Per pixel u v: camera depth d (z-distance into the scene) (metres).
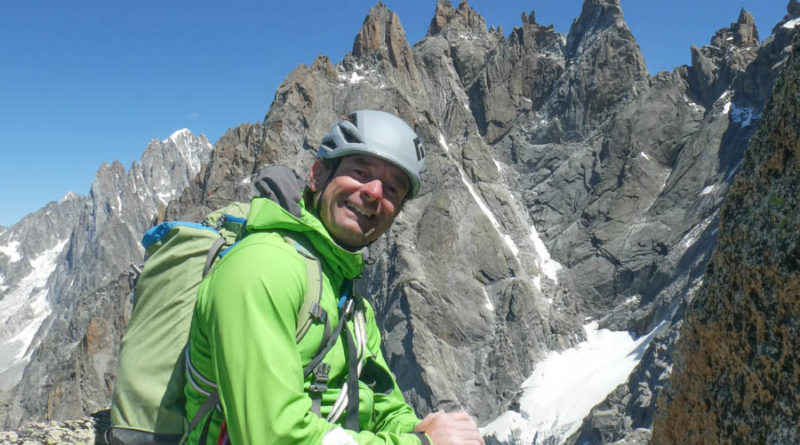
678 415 4.07
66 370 158.50
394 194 3.45
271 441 2.51
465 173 181.50
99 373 156.38
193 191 187.75
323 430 2.71
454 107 195.25
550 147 185.88
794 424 3.06
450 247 161.12
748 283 3.47
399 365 143.88
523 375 144.00
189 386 3.11
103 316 177.88
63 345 190.62
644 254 158.38
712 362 3.76
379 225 3.44
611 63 184.50
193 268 4.10
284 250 2.94
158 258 4.24
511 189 185.00
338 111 185.62
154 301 4.23
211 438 2.95
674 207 160.62
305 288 2.92
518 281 156.75
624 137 173.88
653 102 174.50
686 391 3.99
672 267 151.00
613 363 139.25
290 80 191.50
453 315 150.62
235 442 2.62
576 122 185.50
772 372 3.25
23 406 176.75
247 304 2.68
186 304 4.11
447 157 178.25
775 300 3.27
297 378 2.69
